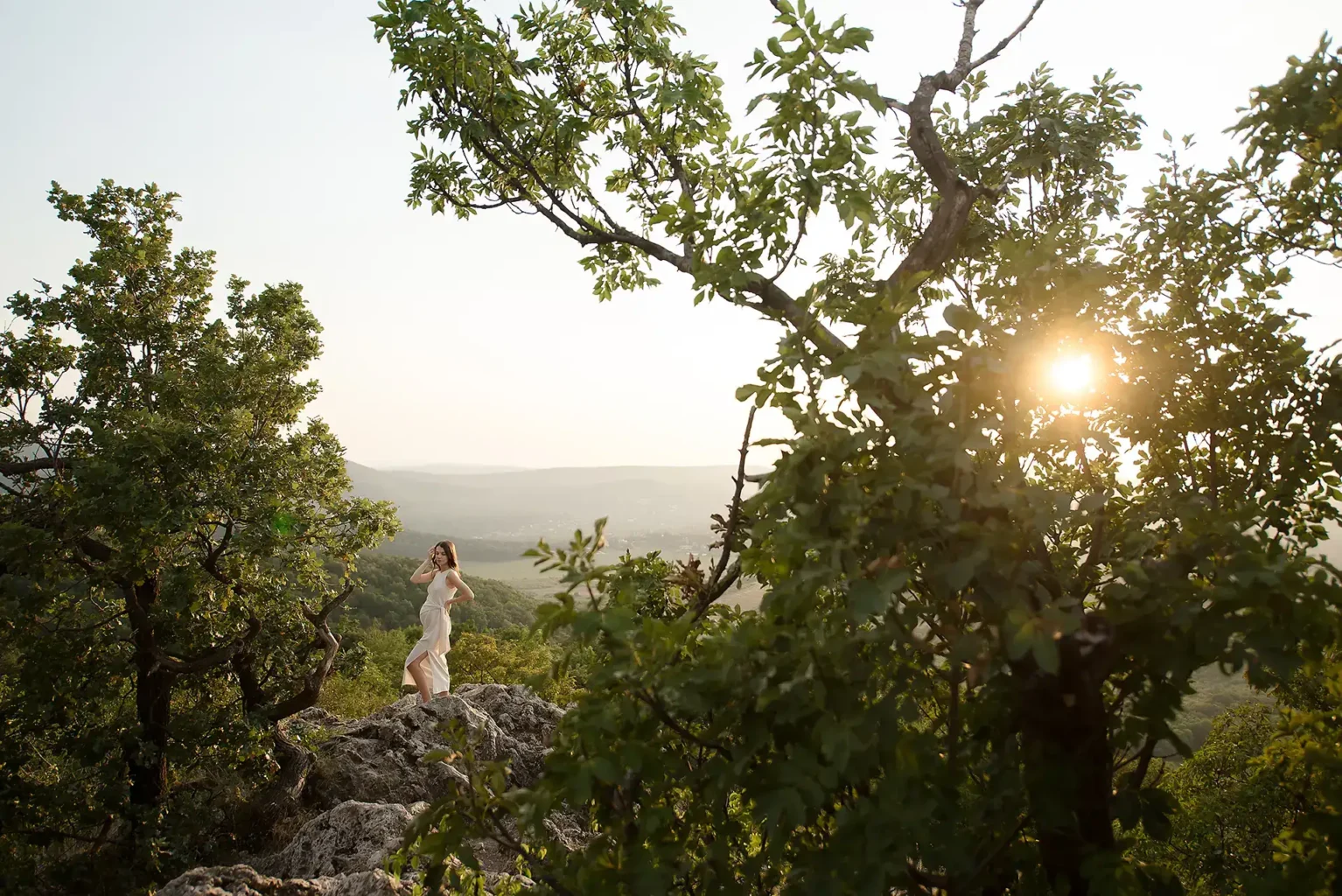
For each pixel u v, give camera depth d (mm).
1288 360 3557
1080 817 2496
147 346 13383
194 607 11273
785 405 2768
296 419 13383
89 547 11633
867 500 2293
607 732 2420
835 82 3434
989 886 2590
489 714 11977
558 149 5211
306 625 12797
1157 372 3633
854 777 2197
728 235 3561
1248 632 2146
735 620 3322
